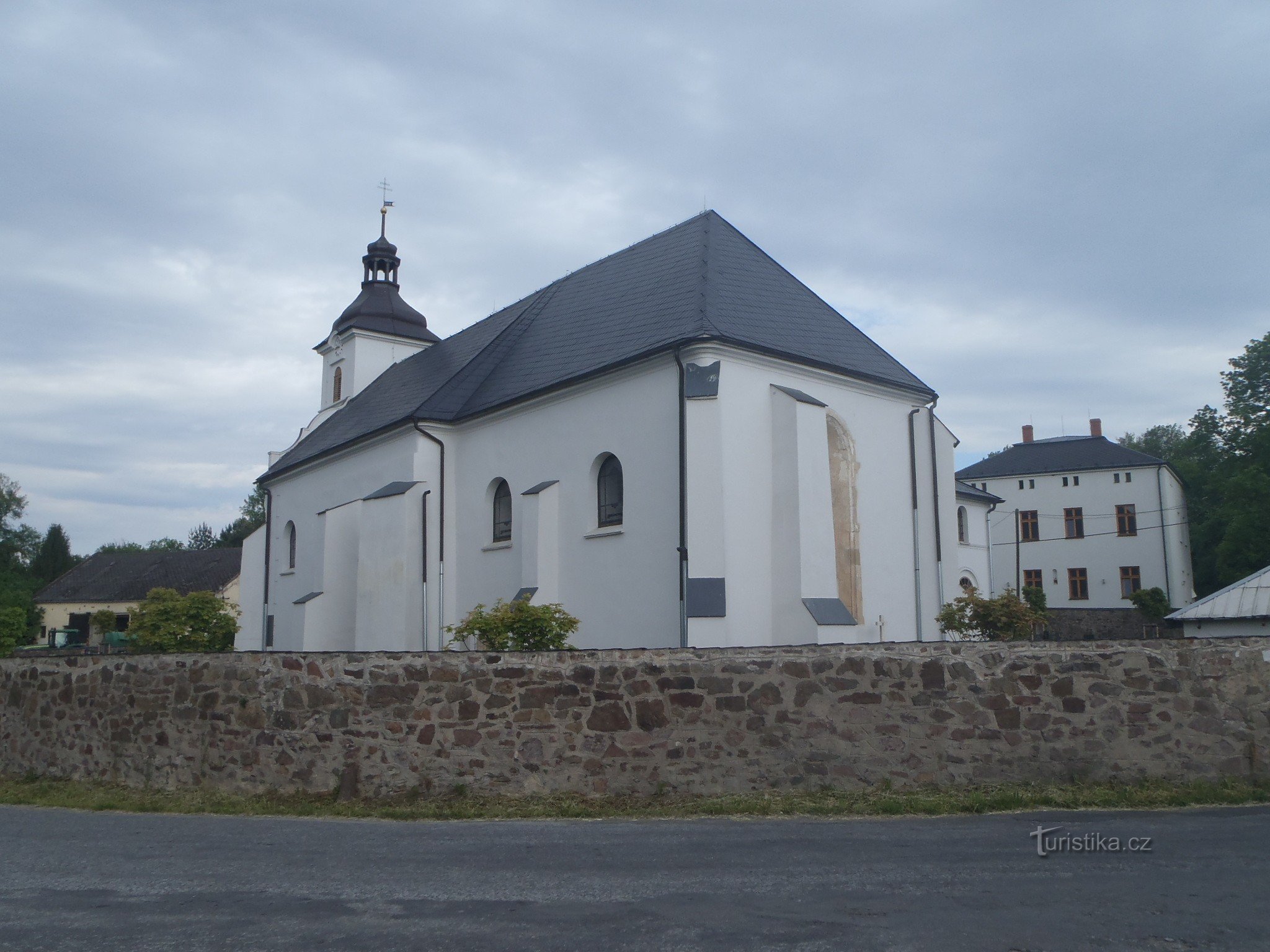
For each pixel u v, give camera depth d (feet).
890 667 33.19
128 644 105.09
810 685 33.40
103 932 19.06
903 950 17.40
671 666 33.96
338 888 22.24
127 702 40.06
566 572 65.16
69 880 23.56
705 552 55.42
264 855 26.23
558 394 67.31
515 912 19.99
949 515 71.97
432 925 19.13
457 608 75.77
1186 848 24.73
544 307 88.07
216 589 202.28
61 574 265.34
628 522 60.90
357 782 34.68
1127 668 32.55
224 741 37.04
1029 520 186.50
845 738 32.96
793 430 59.26
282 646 102.06
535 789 33.78
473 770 34.24
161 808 34.73
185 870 24.52
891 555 68.90
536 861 24.75
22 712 44.29
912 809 30.19
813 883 21.98
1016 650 33.06
